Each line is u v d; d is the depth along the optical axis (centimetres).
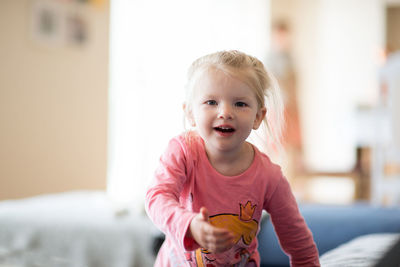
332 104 661
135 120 399
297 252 100
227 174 91
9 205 190
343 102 657
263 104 91
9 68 304
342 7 662
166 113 410
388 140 286
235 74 84
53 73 337
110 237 158
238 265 96
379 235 135
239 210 92
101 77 382
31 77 319
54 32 336
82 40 361
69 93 351
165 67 418
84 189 367
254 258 99
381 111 294
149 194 84
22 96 313
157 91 409
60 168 344
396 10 691
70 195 221
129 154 398
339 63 662
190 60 444
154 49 411
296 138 498
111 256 156
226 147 85
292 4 675
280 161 101
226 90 84
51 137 336
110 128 397
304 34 670
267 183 94
